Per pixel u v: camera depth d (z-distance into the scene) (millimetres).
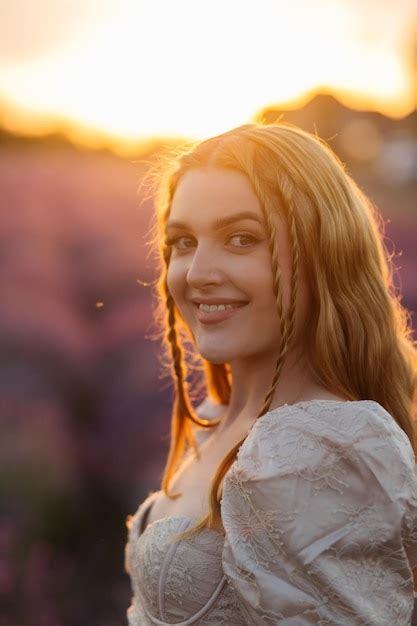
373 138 40719
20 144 37094
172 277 2238
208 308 2156
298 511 1805
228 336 2141
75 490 5883
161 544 2143
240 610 2029
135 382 7152
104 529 5789
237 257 2107
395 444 1882
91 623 4910
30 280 10438
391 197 24984
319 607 1770
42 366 7336
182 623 2084
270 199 2094
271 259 2088
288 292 2102
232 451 2094
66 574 5250
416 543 1894
